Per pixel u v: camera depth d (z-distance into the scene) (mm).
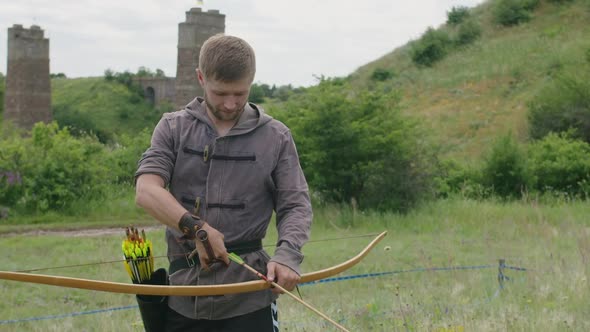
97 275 10531
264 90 44156
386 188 17812
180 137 3523
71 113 69500
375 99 18094
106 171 21250
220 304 3467
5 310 8445
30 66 51469
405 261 11766
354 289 9297
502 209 17875
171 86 73500
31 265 11719
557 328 6332
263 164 3535
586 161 22062
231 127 3523
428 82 43688
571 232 13531
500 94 39438
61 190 19672
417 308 7051
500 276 8578
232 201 3498
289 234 3445
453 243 13352
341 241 14383
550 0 49281
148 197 3326
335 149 17656
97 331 7125
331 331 6512
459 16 52375
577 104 29469
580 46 41844
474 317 6684
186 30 43781
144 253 3510
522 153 22500
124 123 70438
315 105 17922
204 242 3262
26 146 20016
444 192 21719
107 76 76500
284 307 7918
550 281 8211
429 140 18891
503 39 47000
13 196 19438
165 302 3582
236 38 3348
